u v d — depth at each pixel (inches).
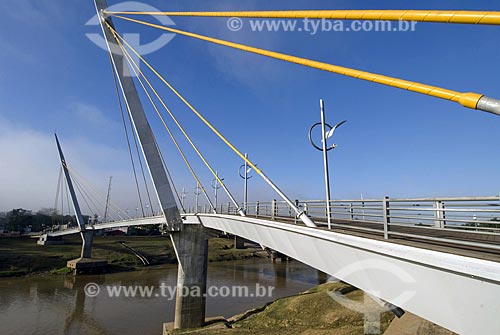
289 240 580.7
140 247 3260.3
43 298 1670.8
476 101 202.1
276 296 1681.8
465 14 213.6
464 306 234.8
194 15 646.5
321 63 367.2
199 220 1280.8
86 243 2733.8
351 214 416.8
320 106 522.6
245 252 3351.4
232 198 964.0
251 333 1010.1
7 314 1392.7
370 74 298.5
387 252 308.8
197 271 1202.6
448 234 468.4
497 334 211.6
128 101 1237.7
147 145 1241.4
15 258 2518.5
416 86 249.8
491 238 411.5
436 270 258.7
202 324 1167.0
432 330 686.5
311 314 1104.2
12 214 4734.3
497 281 208.2
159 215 1718.8
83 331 1198.9
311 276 2272.4
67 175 3275.1
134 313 1411.2
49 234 3260.3
